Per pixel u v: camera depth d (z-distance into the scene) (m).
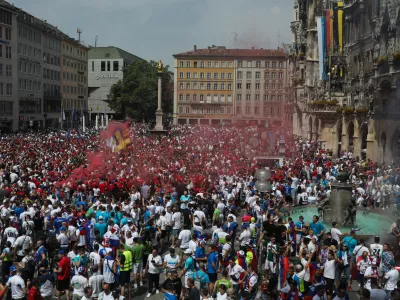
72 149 55.81
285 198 33.03
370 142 58.28
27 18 110.62
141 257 18.89
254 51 160.25
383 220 28.73
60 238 19.83
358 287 19.20
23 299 15.55
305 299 14.03
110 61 177.00
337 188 27.59
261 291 15.11
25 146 56.69
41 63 118.06
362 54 64.94
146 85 141.00
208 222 28.83
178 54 162.62
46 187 29.58
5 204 22.62
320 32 74.88
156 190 30.84
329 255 17.06
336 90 73.88
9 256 18.78
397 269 17.06
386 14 52.50
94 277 15.96
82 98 151.38
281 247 18.08
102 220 21.42
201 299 15.34
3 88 98.50
